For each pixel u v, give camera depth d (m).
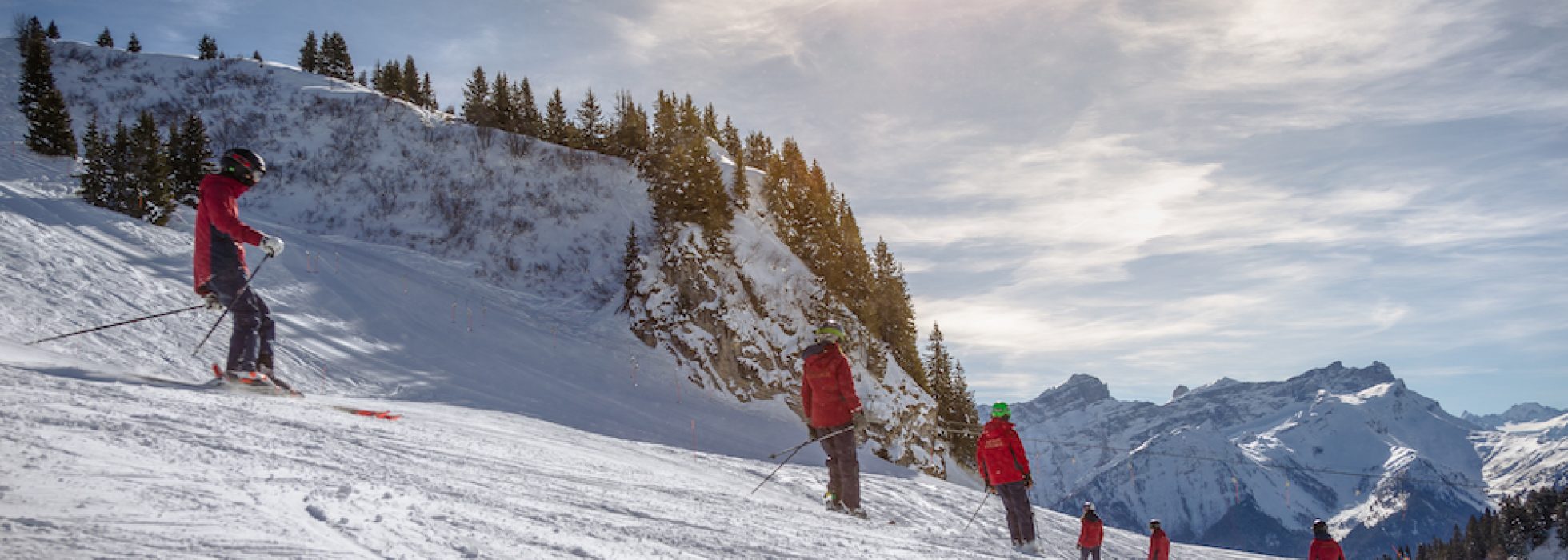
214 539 2.30
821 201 47.03
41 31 50.34
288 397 8.41
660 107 47.88
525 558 2.87
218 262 8.23
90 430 3.72
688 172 39.31
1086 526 12.35
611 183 44.75
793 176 50.34
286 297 24.69
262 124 45.50
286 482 3.38
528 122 51.84
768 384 33.50
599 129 52.19
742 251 38.00
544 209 42.03
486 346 27.20
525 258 38.62
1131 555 15.82
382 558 2.47
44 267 18.53
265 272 26.09
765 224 46.25
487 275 36.62
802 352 9.08
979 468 8.99
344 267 30.34
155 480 2.91
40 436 3.28
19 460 2.76
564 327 33.09
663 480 7.31
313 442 4.96
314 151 43.62
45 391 4.83
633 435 21.55
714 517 4.97
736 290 35.22
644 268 35.66
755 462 16.20
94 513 2.31
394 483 3.96
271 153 43.12
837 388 8.87
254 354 8.46
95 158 27.34
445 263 36.69
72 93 46.38
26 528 2.03
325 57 63.88
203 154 36.41
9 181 26.89
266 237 8.42
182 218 30.20
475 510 3.62
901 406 36.41
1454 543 108.19
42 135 33.06
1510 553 98.56
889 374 38.06
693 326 33.34
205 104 47.06
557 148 46.81
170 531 2.29
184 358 16.12
